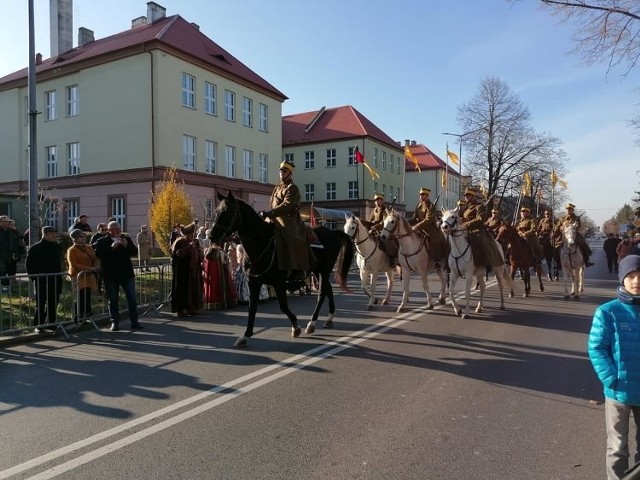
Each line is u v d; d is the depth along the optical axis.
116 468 3.81
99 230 10.98
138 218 27.88
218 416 4.84
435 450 4.07
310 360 6.83
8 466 3.88
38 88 32.38
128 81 28.08
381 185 52.56
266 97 36.22
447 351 7.34
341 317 10.27
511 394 5.46
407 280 10.85
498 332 8.66
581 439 4.30
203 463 3.87
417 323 9.48
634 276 3.21
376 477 3.63
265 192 35.59
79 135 30.45
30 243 11.21
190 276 10.63
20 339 8.07
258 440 4.29
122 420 4.77
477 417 4.79
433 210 11.17
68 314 9.70
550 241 18.62
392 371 6.31
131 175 28.05
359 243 10.98
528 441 4.25
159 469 3.79
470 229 10.55
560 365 6.62
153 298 11.41
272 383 5.84
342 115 53.03
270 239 7.70
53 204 30.23
